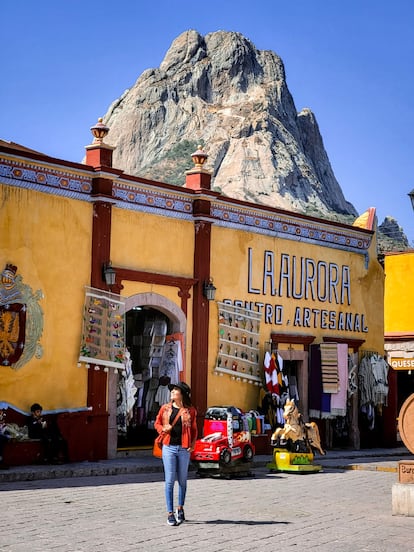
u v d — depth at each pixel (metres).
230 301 20.94
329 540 9.37
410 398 11.76
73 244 17.28
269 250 22.30
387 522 10.78
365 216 26.59
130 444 19.11
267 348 21.88
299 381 23.14
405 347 28.88
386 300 30.11
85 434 17.12
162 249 19.27
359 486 15.16
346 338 24.58
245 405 21.30
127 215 18.47
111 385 17.78
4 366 15.89
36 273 16.56
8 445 15.64
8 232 16.14
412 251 29.72
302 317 23.23
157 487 13.79
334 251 24.61
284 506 12.09
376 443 25.83
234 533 9.59
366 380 25.30
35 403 16.30
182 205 19.81
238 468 16.19
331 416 23.06
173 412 10.14
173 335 19.50
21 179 16.41
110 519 10.25
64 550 8.26
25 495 12.16
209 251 20.34
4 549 8.21
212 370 20.36
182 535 9.33
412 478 11.49
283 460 17.38
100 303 17.62
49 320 16.73
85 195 17.59
